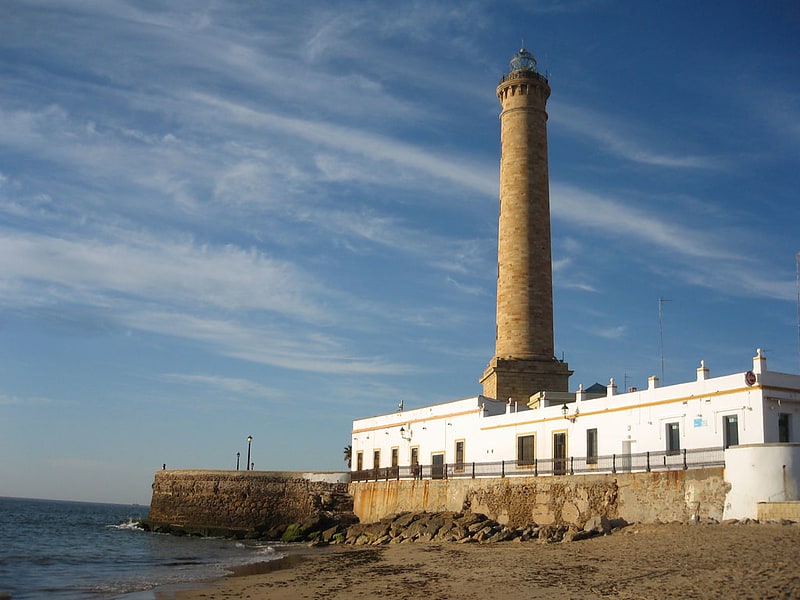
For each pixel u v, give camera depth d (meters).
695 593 23.95
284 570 40.59
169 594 33.12
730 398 40.47
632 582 26.53
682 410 42.81
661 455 41.97
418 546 46.41
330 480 71.56
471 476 54.34
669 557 29.88
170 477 83.81
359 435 75.56
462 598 27.03
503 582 29.16
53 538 76.00
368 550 48.94
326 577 36.09
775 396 39.41
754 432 39.00
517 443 54.09
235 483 77.44
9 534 83.88
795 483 34.97
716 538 32.00
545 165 70.44
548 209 69.75
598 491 43.22
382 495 63.81
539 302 67.06
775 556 27.64
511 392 64.38
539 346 66.25
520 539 43.78
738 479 36.09
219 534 76.19
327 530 63.12
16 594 34.44
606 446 47.03
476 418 58.69
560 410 50.75
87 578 40.22
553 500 46.12
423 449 64.50
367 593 29.97
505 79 72.25
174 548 62.00
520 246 67.94
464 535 47.88
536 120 70.88
